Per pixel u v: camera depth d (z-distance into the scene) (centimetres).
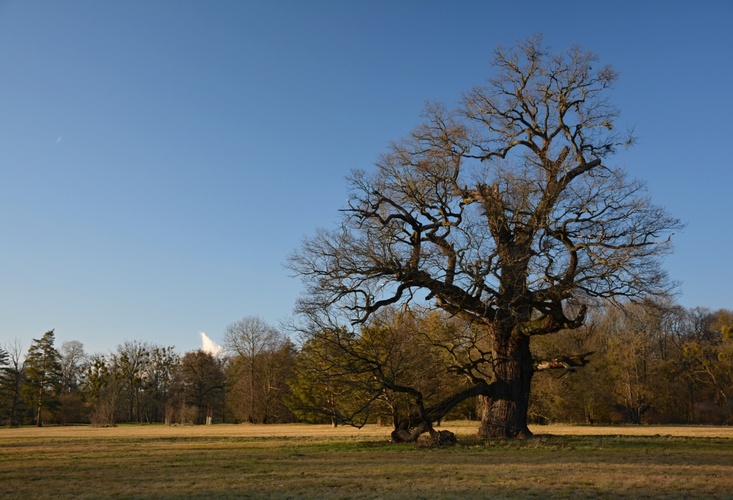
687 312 7562
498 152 2895
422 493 1395
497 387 2839
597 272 2458
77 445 3266
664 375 6769
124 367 10075
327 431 4991
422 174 2766
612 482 1532
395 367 2870
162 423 9294
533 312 2875
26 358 8694
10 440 3831
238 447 2920
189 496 1392
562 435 3216
